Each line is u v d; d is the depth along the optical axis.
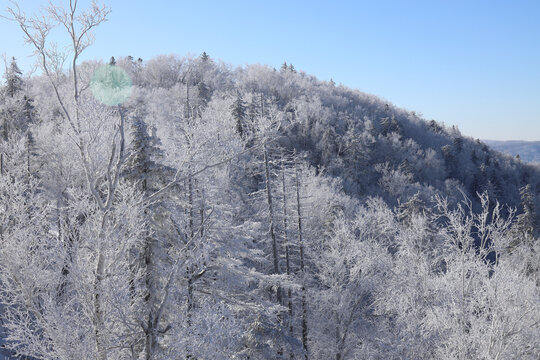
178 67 107.94
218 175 17.50
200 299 13.30
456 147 109.25
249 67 129.88
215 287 14.05
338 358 21.56
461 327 12.43
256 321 14.34
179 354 9.25
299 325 22.02
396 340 16.11
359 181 73.38
